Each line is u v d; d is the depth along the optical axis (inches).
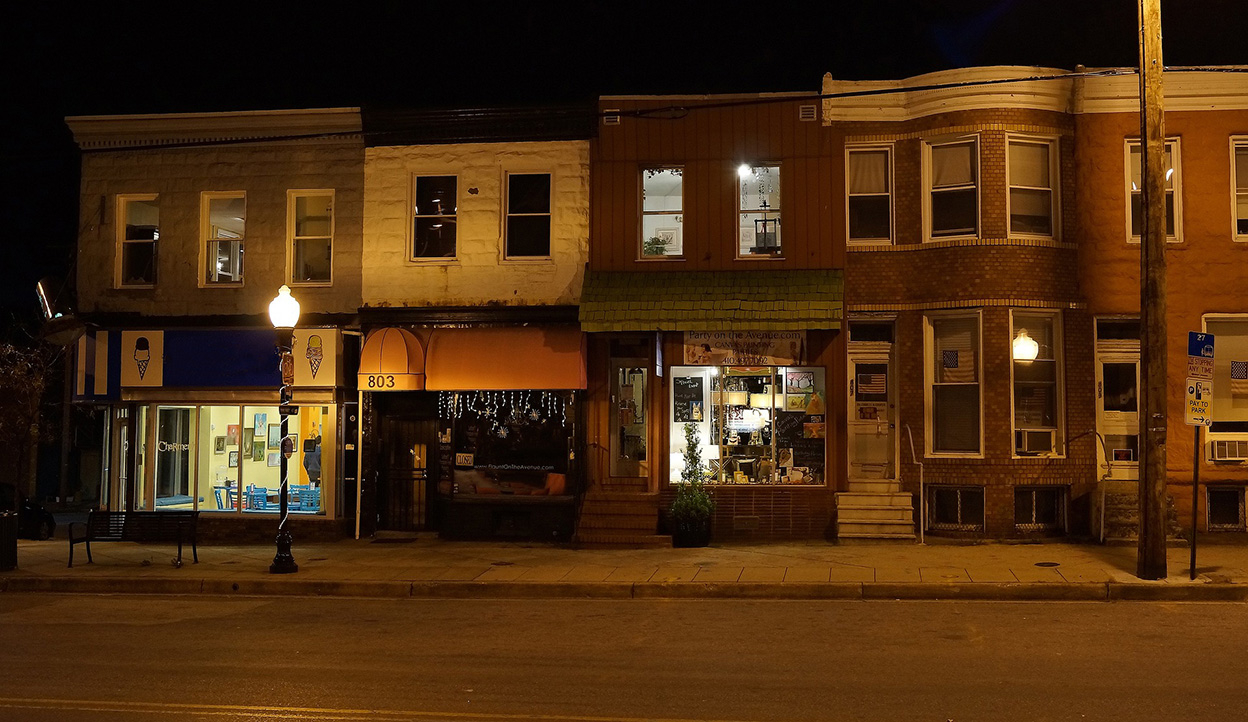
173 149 767.7
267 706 316.8
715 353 703.1
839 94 659.4
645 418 711.7
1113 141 680.4
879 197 705.6
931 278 684.7
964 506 675.4
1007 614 461.1
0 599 549.3
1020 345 671.8
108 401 753.6
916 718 294.0
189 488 759.1
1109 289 676.7
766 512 692.1
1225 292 673.0
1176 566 550.6
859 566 573.3
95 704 320.2
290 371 615.2
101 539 626.8
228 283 758.5
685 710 307.0
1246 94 676.7
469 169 737.6
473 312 724.0
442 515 724.0
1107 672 345.4
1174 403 673.6
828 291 674.8
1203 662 358.3
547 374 697.6
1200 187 677.9
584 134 725.9
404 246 738.8
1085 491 667.4
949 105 680.4
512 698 323.9
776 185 715.4
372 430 735.7
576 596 540.7
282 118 751.1
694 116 717.3
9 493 783.7
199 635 438.9
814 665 364.2
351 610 505.7
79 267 774.5
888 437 698.8
